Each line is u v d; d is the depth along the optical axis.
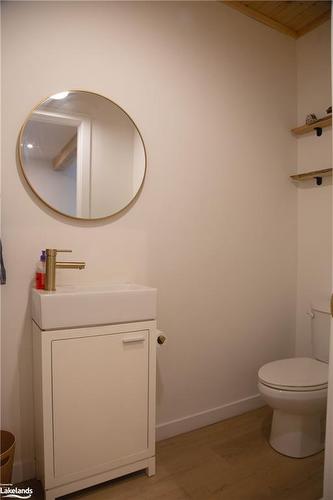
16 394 1.47
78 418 1.33
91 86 1.61
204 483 1.49
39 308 1.29
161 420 1.85
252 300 2.21
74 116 1.57
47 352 1.26
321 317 1.97
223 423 2.03
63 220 1.56
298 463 1.63
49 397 1.27
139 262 1.76
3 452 1.41
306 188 2.37
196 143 1.94
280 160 2.32
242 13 2.11
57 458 1.29
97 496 1.41
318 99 2.26
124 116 1.69
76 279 1.60
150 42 1.77
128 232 1.72
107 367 1.38
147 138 1.77
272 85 2.27
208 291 2.01
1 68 1.41
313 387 1.58
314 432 1.71
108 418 1.39
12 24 1.43
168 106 1.83
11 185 1.44
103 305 1.35
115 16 1.66
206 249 1.99
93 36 1.61
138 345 1.45
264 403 2.27
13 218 1.45
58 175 1.53
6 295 1.44
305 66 2.34
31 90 1.47
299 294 2.42
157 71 1.79
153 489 1.45
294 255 2.41
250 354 2.21
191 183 1.92
